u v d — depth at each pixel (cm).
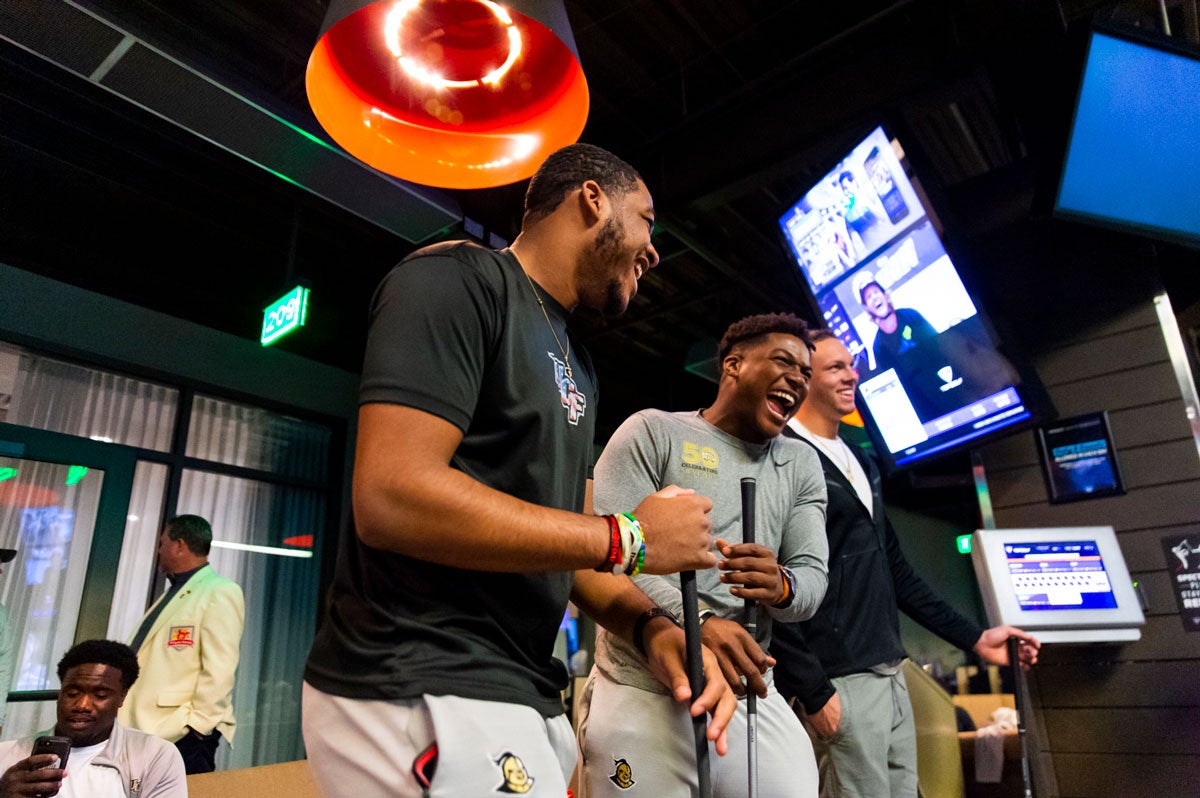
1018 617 264
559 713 97
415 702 80
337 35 151
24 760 181
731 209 534
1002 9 332
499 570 84
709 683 116
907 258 332
